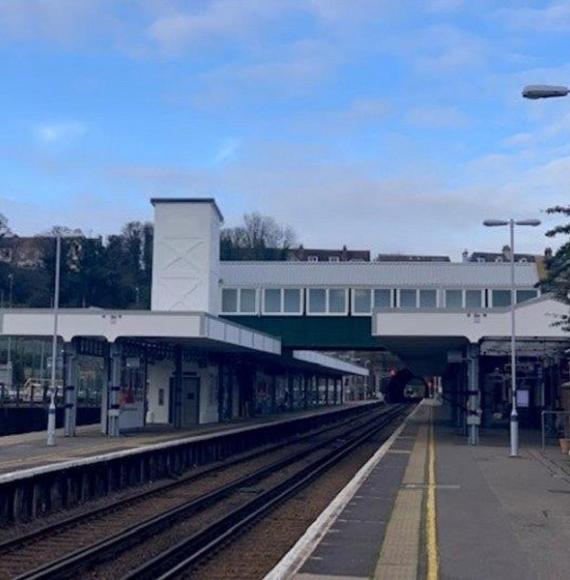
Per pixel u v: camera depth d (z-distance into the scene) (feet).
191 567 46.70
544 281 92.73
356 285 179.32
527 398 163.32
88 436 132.05
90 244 333.01
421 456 102.68
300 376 315.78
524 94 62.64
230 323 147.84
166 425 165.58
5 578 43.24
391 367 466.70
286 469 110.52
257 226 417.49
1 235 367.45
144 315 132.77
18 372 228.02
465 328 123.85
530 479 78.43
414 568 40.16
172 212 162.30
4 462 87.97
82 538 56.34
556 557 42.78
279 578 37.78
